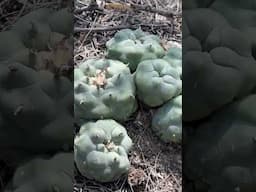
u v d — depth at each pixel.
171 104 0.37
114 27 0.42
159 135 0.37
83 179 0.34
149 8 0.44
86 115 0.36
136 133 0.38
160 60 0.38
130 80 0.37
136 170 0.36
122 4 0.44
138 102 0.39
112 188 0.34
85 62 0.37
